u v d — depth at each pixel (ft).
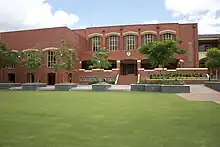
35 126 28.32
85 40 197.36
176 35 182.50
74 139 22.58
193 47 181.98
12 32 178.91
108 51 180.75
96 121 31.42
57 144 20.97
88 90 105.19
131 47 189.78
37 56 147.95
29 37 173.58
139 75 154.92
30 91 102.01
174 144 20.89
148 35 187.32
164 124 29.43
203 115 36.01
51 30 167.43
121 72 193.57
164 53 120.57
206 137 23.18
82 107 45.96
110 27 193.06
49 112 39.29
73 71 158.30
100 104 50.93
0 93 87.61
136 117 34.40
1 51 145.48
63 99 62.90
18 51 172.86
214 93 81.56
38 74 166.20
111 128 27.25
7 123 30.09
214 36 213.25
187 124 29.40
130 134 24.48
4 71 174.50
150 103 52.70
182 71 152.66
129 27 189.98
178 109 42.75
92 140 22.22
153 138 22.90
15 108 44.42
